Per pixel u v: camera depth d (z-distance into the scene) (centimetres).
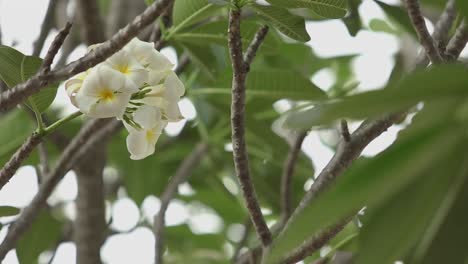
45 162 315
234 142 266
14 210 280
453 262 216
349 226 298
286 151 326
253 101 320
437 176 210
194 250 375
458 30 268
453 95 207
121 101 260
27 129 322
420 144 208
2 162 323
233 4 258
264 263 220
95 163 324
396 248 212
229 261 365
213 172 354
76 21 346
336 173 265
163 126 267
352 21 308
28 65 269
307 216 210
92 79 259
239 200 351
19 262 330
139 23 258
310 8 261
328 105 210
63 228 349
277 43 291
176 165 357
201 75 333
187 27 293
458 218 215
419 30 261
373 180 209
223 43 290
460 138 209
